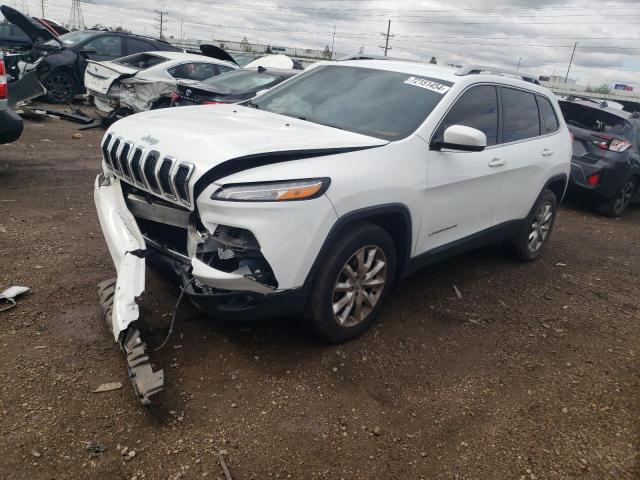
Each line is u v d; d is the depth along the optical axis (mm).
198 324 3566
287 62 11008
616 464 2816
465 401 3199
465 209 4258
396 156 3523
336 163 3188
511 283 5152
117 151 3391
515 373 3586
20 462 2346
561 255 6344
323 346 3512
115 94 10281
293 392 3041
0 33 15289
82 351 3150
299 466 2537
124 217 3346
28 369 2934
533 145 5074
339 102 4141
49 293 3750
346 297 3426
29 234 4727
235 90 8156
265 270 2963
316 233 3014
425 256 4016
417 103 3973
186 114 3803
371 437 2789
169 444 2557
